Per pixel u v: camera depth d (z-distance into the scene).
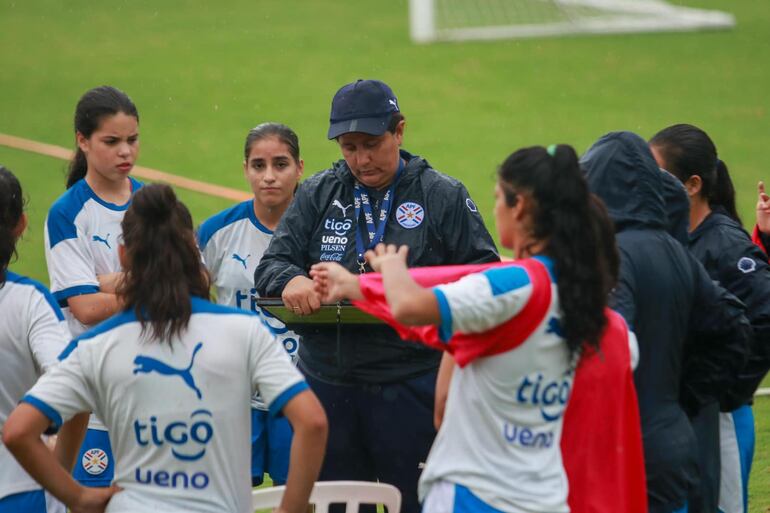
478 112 54.97
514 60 63.53
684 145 16.86
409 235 16.86
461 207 16.91
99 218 19.31
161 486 12.38
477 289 11.60
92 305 18.75
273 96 56.78
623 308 13.45
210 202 42.47
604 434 12.45
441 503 12.09
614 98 57.00
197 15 71.75
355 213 17.16
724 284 16.55
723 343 14.72
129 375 12.23
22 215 14.72
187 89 57.56
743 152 48.66
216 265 20.23
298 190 17.73
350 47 65.56
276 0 76.06
